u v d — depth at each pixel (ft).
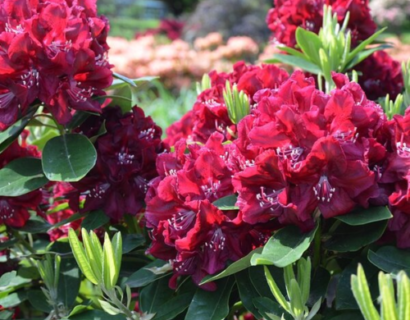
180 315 3.48
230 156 3.20
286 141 2.97
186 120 4.14
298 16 4.40
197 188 3.20
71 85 3.43
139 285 3.38
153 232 3.26
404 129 3.00
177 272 3.22
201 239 3.13
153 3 39.58
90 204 3.66
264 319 3.09
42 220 3.95
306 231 3.01
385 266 2.96
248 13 20.81
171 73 11.07
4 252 4.28
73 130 3.77
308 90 3.03
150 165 3.64
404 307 2.46
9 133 3.61
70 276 3.77
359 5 4.30
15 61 3.35
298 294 2.90
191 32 20.89
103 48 3.73
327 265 3.55
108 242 3.02
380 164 3.05
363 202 2.95
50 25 3.38
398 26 23.84
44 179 3.54
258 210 3.01
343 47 3.98
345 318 3.08
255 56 12.64
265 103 3.05
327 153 2.87
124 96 4.00
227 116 3.69
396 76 4.49
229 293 3.24
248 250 3.19
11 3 3.44
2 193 3.50
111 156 3.63
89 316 3.39
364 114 2.98
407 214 3.01
